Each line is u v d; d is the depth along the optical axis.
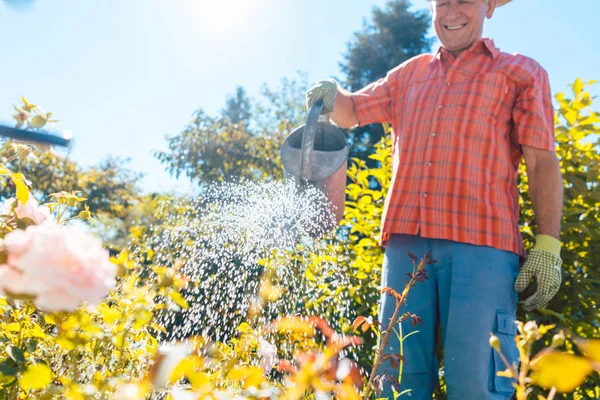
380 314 2.22
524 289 2.33
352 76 21.31
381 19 21.91
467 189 2.14
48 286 0.85
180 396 0.95
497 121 2.20
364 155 14.98
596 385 2.32
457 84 2.25
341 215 2.52
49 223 1.14
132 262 1.27
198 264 2.13
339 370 1.10
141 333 1.34
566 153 2.77
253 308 1.70
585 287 2.54
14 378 1.04
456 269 2.08
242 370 1.08
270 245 2.25
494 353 1.99
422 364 2.09
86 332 1.12
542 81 2.24
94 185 10.84
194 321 1.92
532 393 2.28
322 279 2.42
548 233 2.12
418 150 2.26
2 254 0.88
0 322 1.21
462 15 2.27
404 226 2.21
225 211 2.29
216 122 7.80
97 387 1.01
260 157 7.62
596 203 2.71
